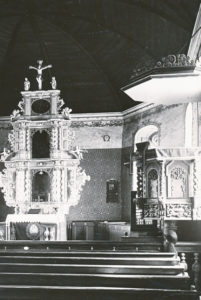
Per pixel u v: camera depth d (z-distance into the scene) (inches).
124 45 736.3
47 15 727.1
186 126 685.3
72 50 784.9
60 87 843.4
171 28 628.1
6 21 732.7
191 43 594.6
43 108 724.0
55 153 707.4
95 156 853.2
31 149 719.1
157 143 753.6
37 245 503.5
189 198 510.6
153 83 472.4
